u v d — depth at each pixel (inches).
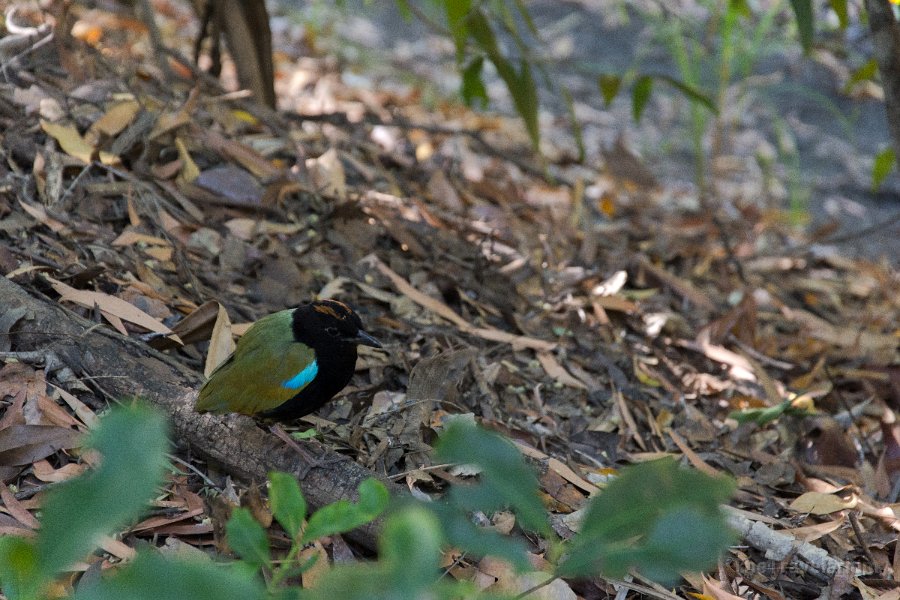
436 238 489.7
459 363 374.3
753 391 454.9
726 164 788.0
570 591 277.3
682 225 639.1
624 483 155.9
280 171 487.8
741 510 359.6
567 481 343.6
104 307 351.9
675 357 473.4
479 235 519.8
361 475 299.4
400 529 138.7
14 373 310.3
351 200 463.2
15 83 458.9
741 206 696.4
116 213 419.5
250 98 564.7
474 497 159.0
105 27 661.3
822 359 472.7
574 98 848.3
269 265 423.5
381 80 795.4
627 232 604.4
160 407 312.8
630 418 406.6
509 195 597.3
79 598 125.5
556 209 610.5
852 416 434.0
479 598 160.1
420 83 800.3
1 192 389.4
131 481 133.0
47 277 354.3
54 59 497.7
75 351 321.7
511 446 163.5
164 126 456.8
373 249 465.7
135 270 389.1
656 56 915.4
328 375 306.5
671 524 147.3
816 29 933.2
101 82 481.4
